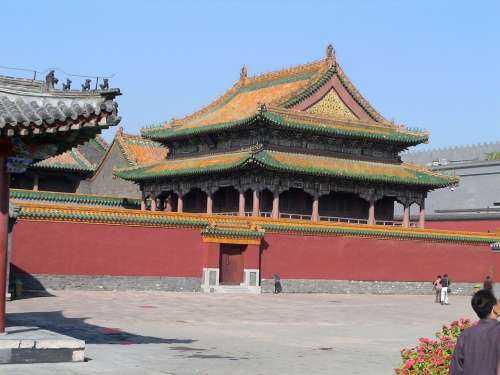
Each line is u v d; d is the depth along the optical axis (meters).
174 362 28.67
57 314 44.94
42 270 61.09
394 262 79.81
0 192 26.92
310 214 87.50
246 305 57.72
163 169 91.12
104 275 63.81
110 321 42.47
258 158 77.31
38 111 25.67
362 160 88.50
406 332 44.16
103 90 25.77
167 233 67.12
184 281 67.69
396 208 123.62
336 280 75.88
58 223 62.03
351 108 88.69
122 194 104.69
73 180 103.62
